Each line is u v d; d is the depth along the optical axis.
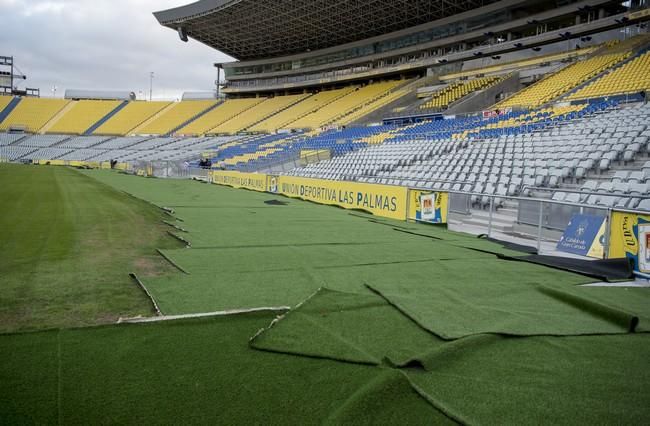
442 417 2.26
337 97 41.59
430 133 21.97
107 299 4.08
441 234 8.88
